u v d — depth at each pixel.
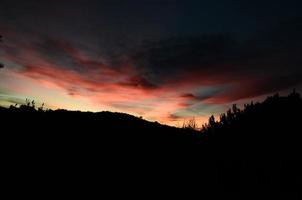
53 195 13.23
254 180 15.82
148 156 26.00
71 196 13.52
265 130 22.42
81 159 22.25
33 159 19.67
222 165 19.75
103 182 16.84
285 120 22.55
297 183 14.35
